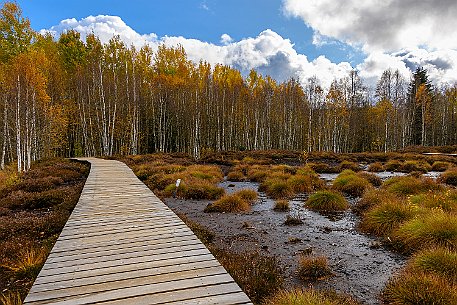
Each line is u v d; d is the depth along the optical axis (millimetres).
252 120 56188
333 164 30094
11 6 37844
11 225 9219
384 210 9219
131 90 47188
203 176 19141
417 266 5801
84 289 4266
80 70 44844
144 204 9977
